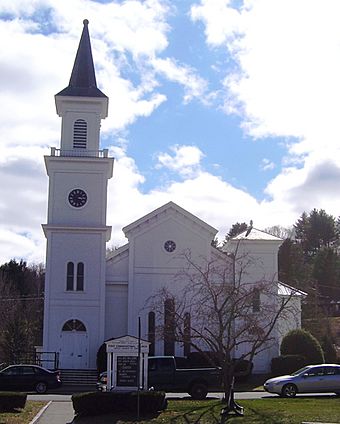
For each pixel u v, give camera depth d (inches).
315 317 2783.0
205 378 1398.9
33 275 3929.6
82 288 2055.9
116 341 1202.6
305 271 3666.3
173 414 1104.2
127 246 2112.5
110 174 2149.4
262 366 2020.2
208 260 2055.9
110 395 1123.3
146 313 2074.3
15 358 2315.5
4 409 1180.5
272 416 1037.8
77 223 2082.9
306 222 4761.3
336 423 967.0
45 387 1636.3
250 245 2095.2
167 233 2119.8
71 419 1103.6
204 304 1786.4
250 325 1473.9
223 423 1004.6
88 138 2126.0
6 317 2871.6
